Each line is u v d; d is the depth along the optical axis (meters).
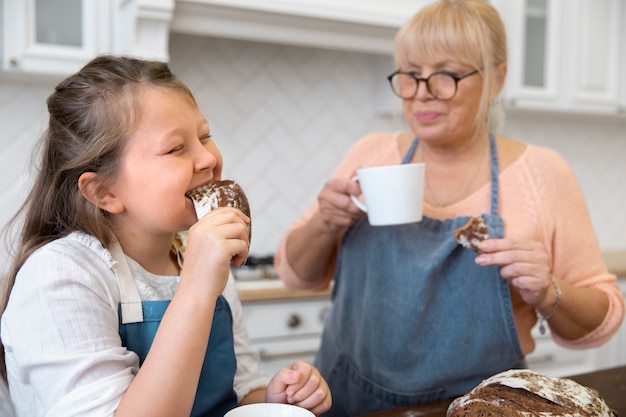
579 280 1.30
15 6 2.03
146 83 0.85
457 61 1.23
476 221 1.16
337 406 1.38
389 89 2.73
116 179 0.83
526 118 3.21
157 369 0.74
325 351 1.46
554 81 2.86
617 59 2.99
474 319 1.25
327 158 2.81
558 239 1.29
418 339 1.27
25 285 0.80
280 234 2.74
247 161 2.66
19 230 0.95
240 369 1.07
